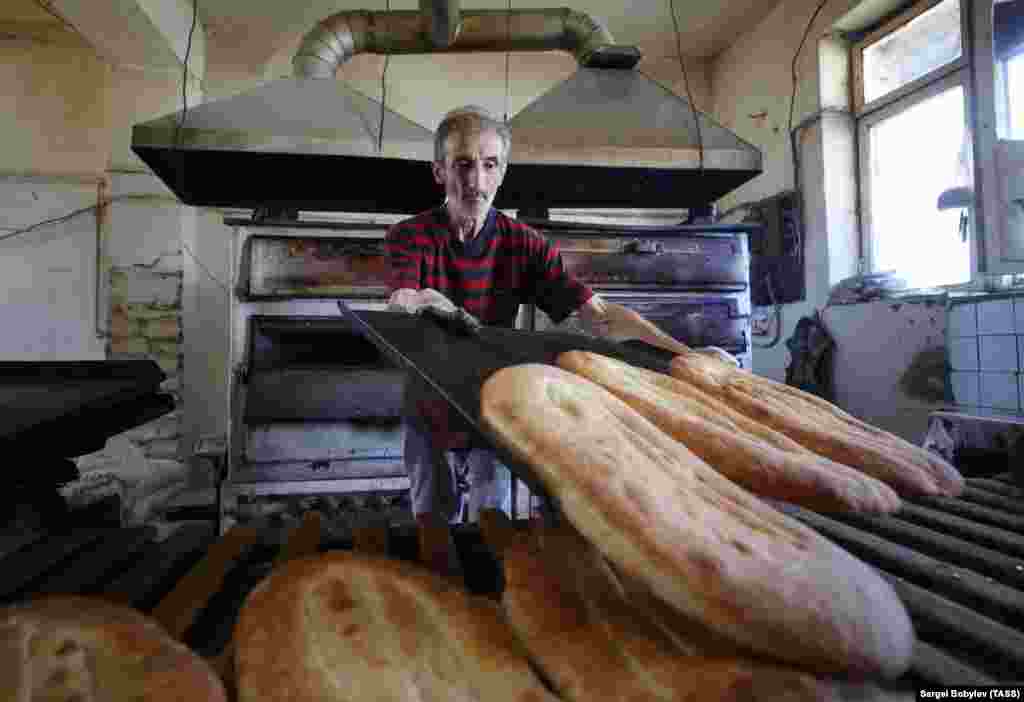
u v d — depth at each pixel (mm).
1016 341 1773
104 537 704
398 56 3814
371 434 2068
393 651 429
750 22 3725
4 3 3080
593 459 436
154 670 387
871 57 3072
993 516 630
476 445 1458
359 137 2059
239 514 1998
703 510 425
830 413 749
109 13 2770
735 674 337
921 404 2432
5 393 854
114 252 3191
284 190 2463
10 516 745
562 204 2717
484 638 449
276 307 2057
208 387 3379
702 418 647
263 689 383
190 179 2314
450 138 1318
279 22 3473
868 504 507
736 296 2260
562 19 2674
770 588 343
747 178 2332
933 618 440
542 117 2283
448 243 1420
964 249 2539
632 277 2176
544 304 1503
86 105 3320
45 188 3258
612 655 394
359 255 2076
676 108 2420
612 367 743
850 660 324
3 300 3242
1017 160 2260
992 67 2332
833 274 3104
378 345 829
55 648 406
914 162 2822
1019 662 385
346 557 554
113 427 958
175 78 3270
